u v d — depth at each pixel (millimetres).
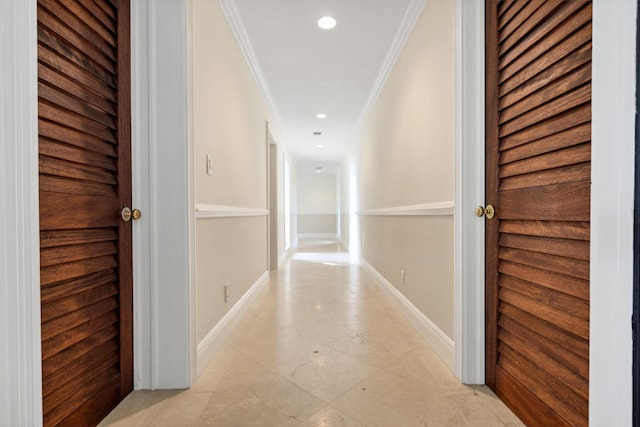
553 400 1092
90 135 1207
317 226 12039
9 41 774
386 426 1243
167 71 1468
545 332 1134
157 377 1500
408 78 2533
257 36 2613
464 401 1399
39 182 983
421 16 2215
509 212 1340
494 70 1431
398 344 2010
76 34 1133
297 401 1404
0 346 761
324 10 2277
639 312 596
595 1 690
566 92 1021
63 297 1084
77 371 1152
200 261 1709
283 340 2078
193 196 1550
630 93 610
